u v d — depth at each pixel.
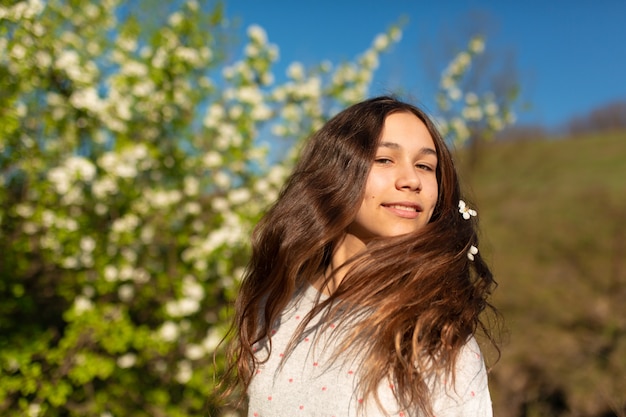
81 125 3.79
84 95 3.57
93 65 3.92
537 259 8.54
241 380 1.30
